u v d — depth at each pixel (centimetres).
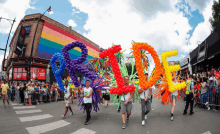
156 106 800
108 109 756
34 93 980
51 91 1141
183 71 2502
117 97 675
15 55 1925
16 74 1870
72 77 585
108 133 396
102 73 671
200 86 746
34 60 1888
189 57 2027
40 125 482
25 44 1933
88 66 664
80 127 456
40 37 1981
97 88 569
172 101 532
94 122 510
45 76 1989
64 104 975
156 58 522
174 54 561
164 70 582
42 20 2030
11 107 837
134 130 412
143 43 516
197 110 648
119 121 514
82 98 557
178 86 514
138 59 502
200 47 1490
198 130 389
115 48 489
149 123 474
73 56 2559
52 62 664
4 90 827
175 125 441
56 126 470
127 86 454
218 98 641
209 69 1483
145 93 482
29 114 652
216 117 511
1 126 472
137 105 853
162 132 387
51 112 696
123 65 632
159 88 582
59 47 2230
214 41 1107
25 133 408
